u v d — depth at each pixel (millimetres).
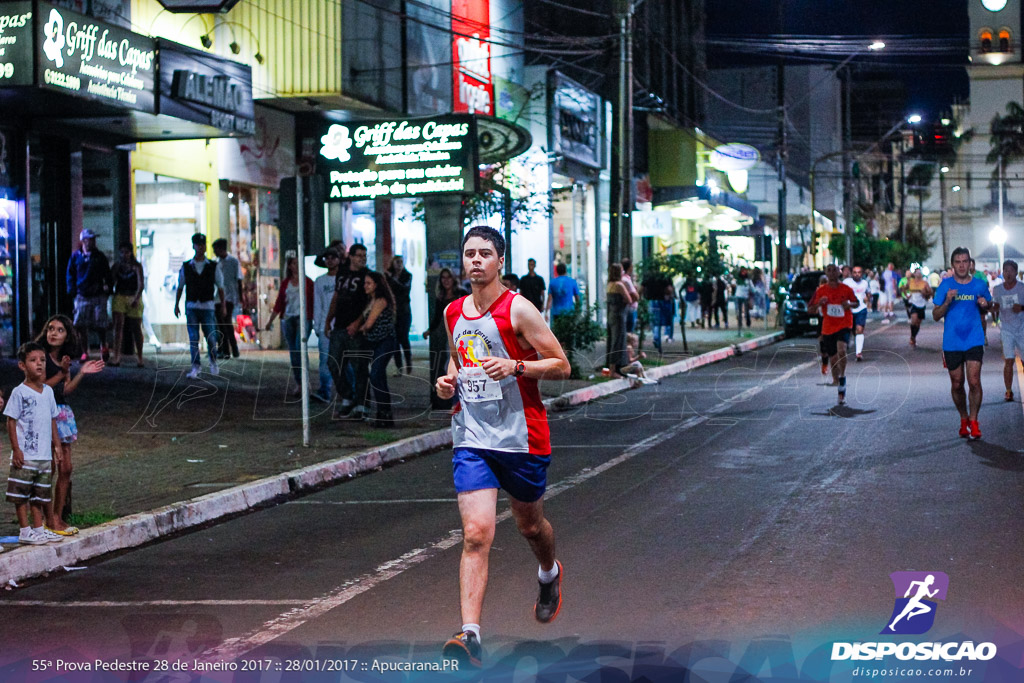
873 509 8812
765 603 6316
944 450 11633
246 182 24219
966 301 12289
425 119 15406
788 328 36031
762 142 60438
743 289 39938
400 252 29906
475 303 5484
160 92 18266
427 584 7039
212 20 22234
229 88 20141
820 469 10742
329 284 15570
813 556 7363
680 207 43812
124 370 18016
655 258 29188
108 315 19844
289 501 10203
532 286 21000
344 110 25078
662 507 9172
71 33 16188
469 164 15273
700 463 11352
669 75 45406
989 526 8109
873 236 90750
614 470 11102
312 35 23016
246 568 7668
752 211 51094
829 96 79938
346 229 27281
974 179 93188
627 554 7594
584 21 36531
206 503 9414
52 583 7383
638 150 42594
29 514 8164
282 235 12633
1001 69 90938
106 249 20578
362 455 11852
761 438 13000
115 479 10438
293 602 6715
